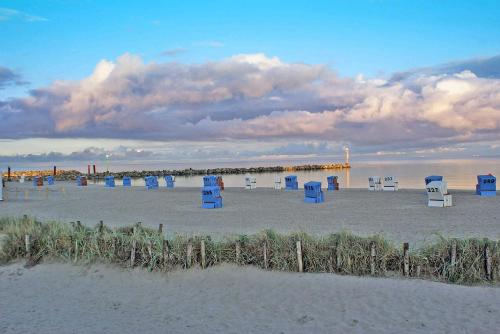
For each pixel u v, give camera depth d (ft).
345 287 30.14
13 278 35.27
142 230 41.24
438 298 27.71
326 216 63.41
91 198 104.01
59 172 316.19
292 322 25.53
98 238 38.60
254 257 34.83
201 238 36.78
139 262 35.96
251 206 79.15
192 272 34.32
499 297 27.43
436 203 71.00
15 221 48.19
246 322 25.84
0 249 39.78
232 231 51.88
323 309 27.02
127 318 27.32
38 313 28.58
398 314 25.80
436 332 23.47
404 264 31.63
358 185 153.99
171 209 77.82
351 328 24.38
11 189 140.46
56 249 38.55
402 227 51.83
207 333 24.63
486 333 23.13
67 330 25.75
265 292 30.22
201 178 254.47
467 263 30.71
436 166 336.08
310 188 82.99
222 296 30.09
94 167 289.94
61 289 32.86
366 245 33.55
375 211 67.41
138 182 221.05
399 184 149.79
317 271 33.35
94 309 29.01
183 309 28.35
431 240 42.55
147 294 31.30
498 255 30.48
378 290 29.37
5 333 25.50
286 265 33.65
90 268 36.14
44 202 95.20
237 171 316.19
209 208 77.82
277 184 121.08
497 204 71.10
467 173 216.54
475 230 48.42
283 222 58.85
